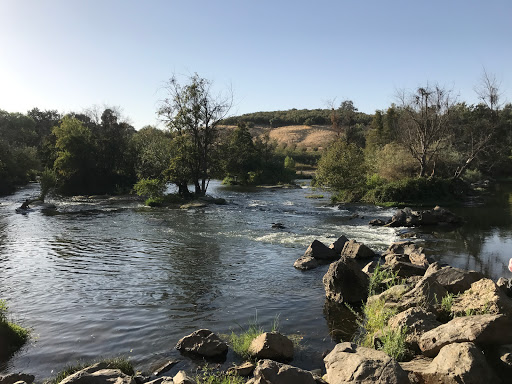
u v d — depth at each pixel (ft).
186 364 25.95
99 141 188.14
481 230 78.84
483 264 52.37
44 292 40.91
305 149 370.12
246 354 27.02
